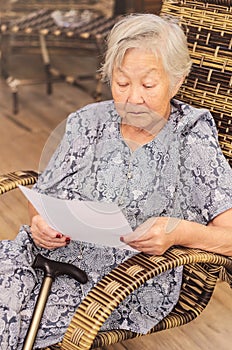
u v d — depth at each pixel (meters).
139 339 2.18
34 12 4.38
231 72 1.93
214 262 1.61
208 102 1.99
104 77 1.67
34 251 1.79
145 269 1.49
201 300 1.85
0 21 4.31
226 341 2.20
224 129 1.96
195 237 1.61
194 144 1.71
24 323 1.60
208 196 1.71
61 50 4.37
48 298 1.64
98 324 1.40
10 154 3.65
